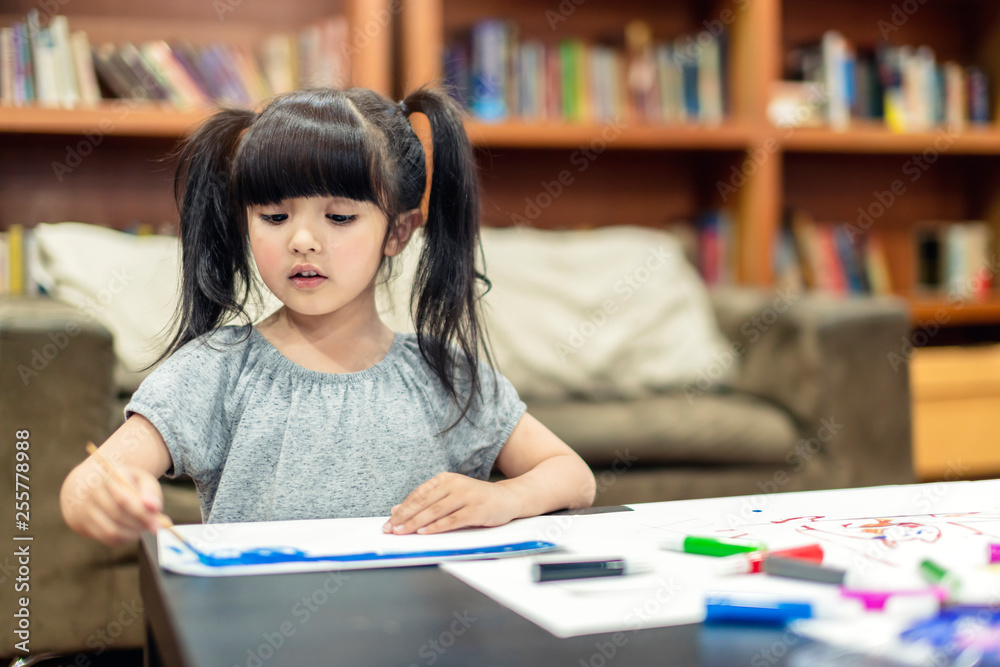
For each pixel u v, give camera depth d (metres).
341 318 0.83
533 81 2.47
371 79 2.24
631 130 2.46
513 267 2.10
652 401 1.89
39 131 2.12
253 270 0.81
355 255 0.73
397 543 0.57
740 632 0.40
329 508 0.79
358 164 0.72
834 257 2.75
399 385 0.84
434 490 0.63
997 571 0.49
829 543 0.56
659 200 2.79
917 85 2.79
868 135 2.67
